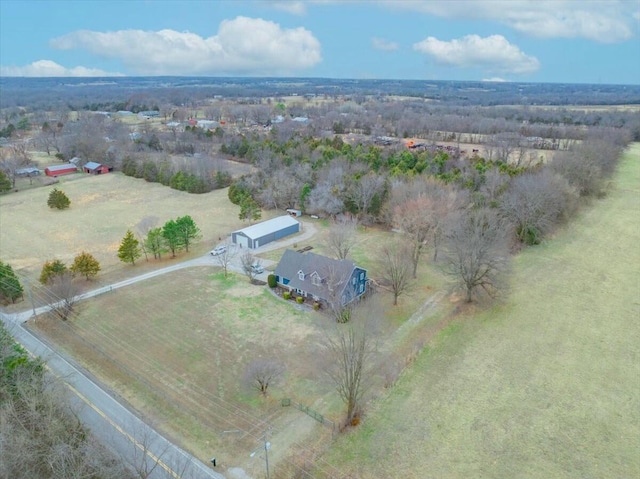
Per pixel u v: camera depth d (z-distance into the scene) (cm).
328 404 3250
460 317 4397
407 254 5156
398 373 3572
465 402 3266
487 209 5406
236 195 8044
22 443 2197
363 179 7038
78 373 3597
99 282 5166
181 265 5644
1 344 3072
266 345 3941
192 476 2645
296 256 5006
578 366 3653
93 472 2356
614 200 7950
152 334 4128
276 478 2656
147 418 3117
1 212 7612
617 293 4819
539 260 5644
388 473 2705
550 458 2800
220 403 3262
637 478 2655
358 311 4303
